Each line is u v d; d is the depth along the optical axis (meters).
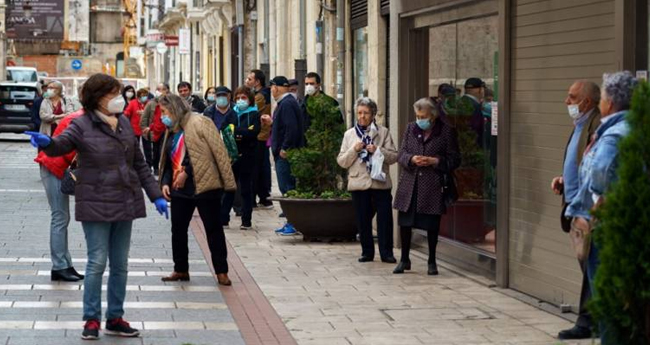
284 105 17.30
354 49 21.20
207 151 12.35
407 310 11.08
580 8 10.45
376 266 13.89
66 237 12.48
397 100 15.69
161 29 66.81
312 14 24.91
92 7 96.00
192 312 10.95
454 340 9.73
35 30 73.81
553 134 11.04
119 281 9.82
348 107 21.39
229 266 13.86
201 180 12.29
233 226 17.91
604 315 6.59
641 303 6.49
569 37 10.68
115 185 9.63
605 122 8.16
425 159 12.99
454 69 14.09
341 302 11.49
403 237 13.38
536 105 11.41
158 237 16.45
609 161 7.89
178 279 12.72
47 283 12.29
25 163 31.78
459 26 13.88
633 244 6.39
